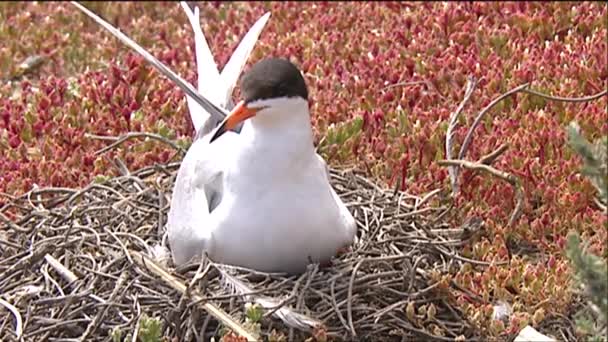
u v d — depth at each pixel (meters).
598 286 6.77
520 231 9.71
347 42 13.25
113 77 12.59
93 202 9.55
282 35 13.57
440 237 9.29
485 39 12.71
